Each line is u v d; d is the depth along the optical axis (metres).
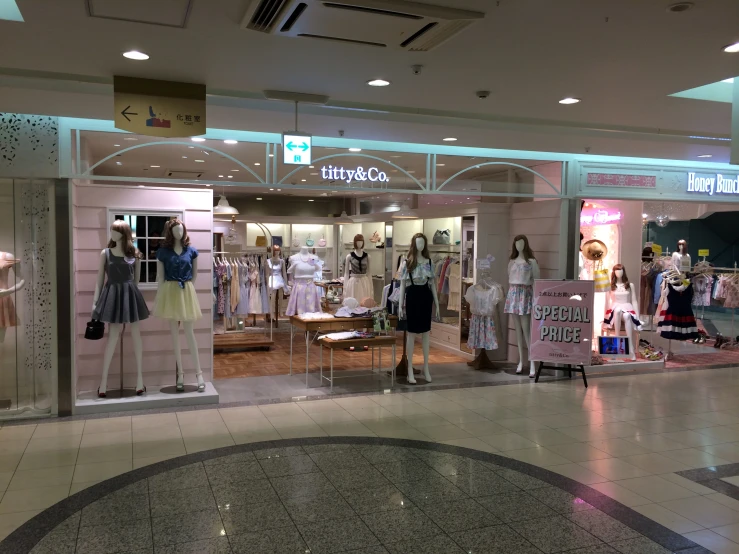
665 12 2.89
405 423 5.21
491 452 4.50
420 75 4.02
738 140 4.17
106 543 3.06
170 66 3.83
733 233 11.84
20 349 5.23
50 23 3.08
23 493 3.68
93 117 4.96
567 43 3.37
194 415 5.37
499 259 7.94
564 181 7.11
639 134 5.88
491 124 5.37
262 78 4.11
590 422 5.32
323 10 2.86
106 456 4.32
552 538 3.17
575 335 6.73
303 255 8.32
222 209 9.18
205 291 6.21
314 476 3.98
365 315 6.88
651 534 3.23
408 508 3.51
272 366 7.62
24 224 5.18
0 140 4.98
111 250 5.42
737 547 3.10
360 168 6.06
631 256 8.25
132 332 5.63
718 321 11.59
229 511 3.44
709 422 5.37
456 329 8.47
